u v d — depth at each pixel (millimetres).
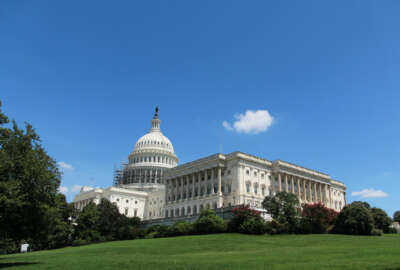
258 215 88500
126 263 39594
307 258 40875
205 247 61625
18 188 41250
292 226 88688
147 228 109812
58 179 48344
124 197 174750
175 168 145625
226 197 119750
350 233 88000
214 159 126125
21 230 44531
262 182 126250
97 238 99938
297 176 137250
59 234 96250
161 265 36969
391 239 73562
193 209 128250
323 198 149250
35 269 36688
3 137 44969
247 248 58969
